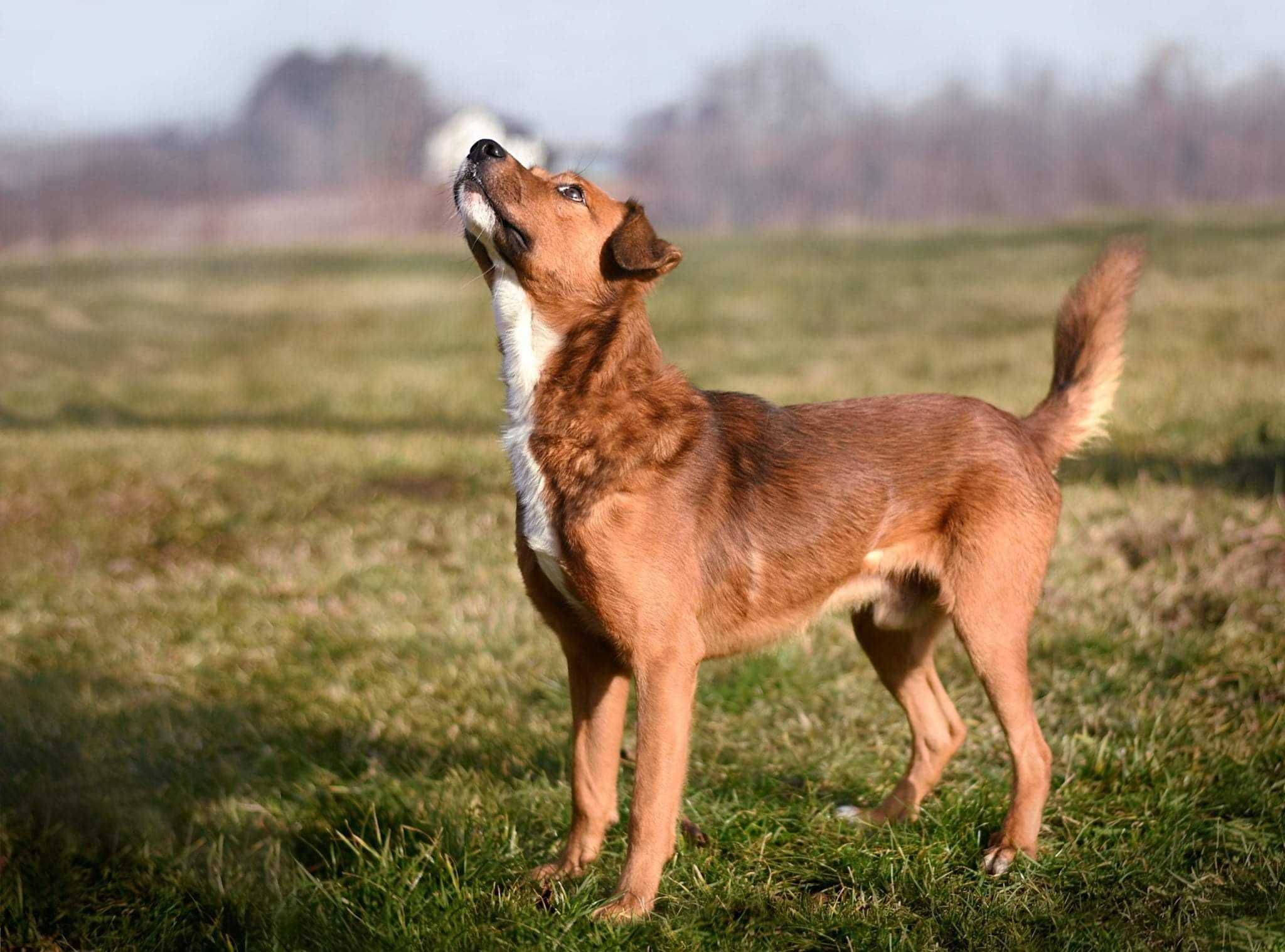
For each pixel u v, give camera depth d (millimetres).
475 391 13492
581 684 4172
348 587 7305
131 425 12734
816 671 5785
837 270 21609
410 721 5512
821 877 4102
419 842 4234
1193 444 8516
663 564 3840
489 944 3641
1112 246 4711
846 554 4262
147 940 3857
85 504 9031
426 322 18438
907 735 5203
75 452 10469
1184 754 4660
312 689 5883
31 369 16031
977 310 16406
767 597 4188
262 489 9336
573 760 4176
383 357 15852
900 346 14195
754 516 4133
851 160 48438
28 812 4578
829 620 6250
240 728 5445
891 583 4441
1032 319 15258
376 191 44812
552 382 3979
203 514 8758
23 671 6105
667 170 49156
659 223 47781
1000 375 11633
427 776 4902
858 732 5227
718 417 4211
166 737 5277
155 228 42812
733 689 5633
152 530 8539
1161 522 6938
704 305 18516
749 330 16375
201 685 5973
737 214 48062
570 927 3691
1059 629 5914
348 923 3793
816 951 3723
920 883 3992
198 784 4953
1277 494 7098
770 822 4395
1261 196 44500
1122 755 4645
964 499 4277
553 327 4043
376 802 4621
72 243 41094
